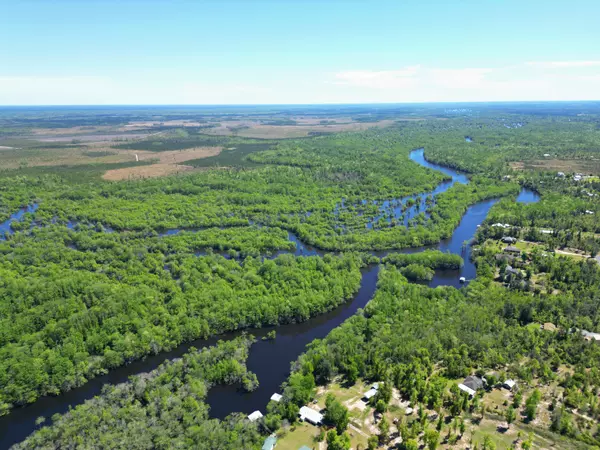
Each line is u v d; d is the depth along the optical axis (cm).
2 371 10750
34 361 11169
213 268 17125
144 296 14362
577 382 10400
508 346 11875
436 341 12069
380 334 12700
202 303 14212
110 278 16262
